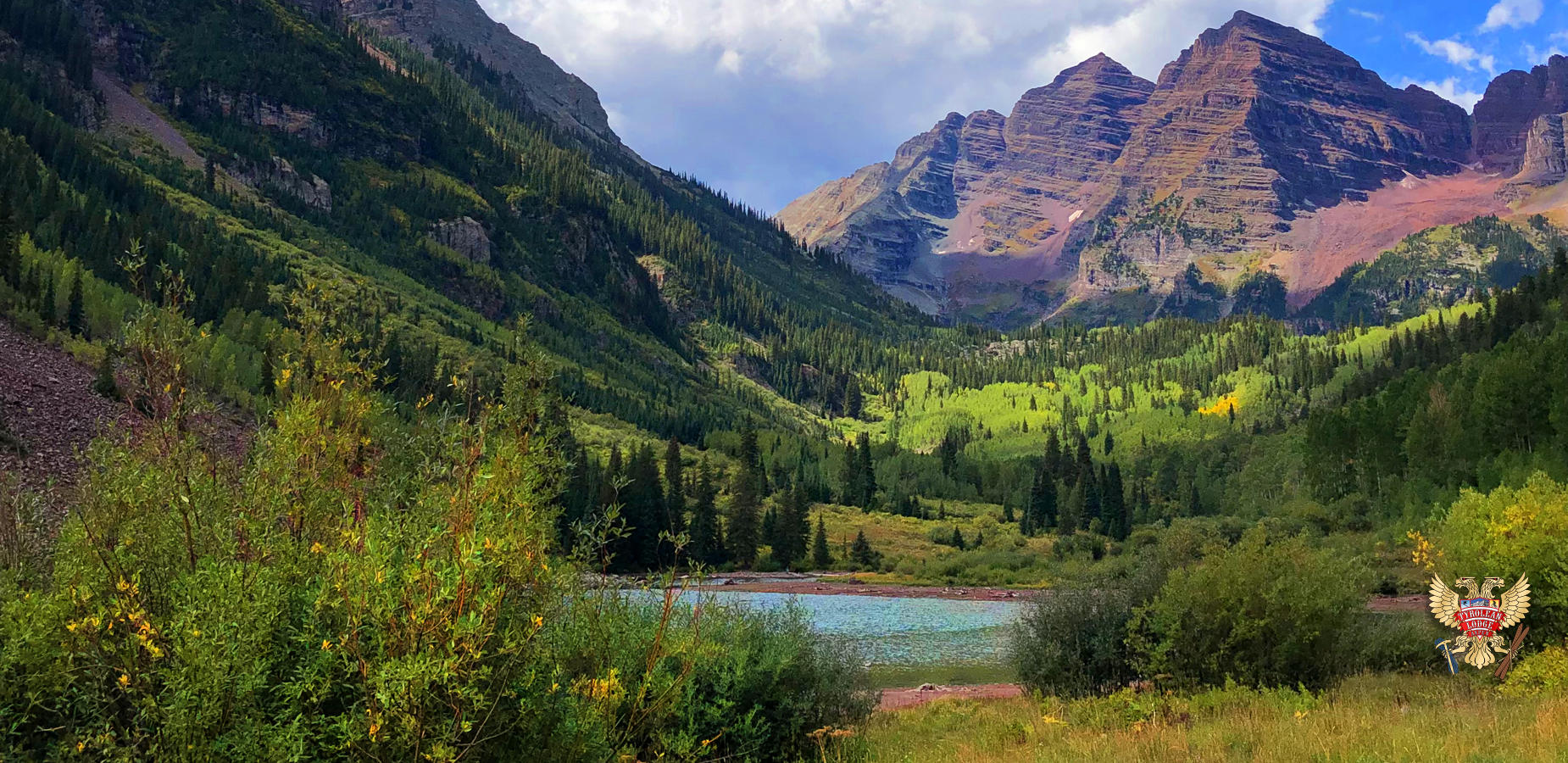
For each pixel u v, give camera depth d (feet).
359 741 25.98
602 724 31.48
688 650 38.52
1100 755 50.67
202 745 25.11
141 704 26.05
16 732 26.32
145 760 25.96
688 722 46.26
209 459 32.89
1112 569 89.92
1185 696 72.74
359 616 25.96
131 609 26.86
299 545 30.86
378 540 27.37
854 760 59.11
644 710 35.99
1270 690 68.28
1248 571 74.49
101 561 28.27
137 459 30.55
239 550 30.12
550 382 33.60
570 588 33.27
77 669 26.37
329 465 33.30
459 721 26.45
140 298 32.86
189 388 33.12
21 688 26.86
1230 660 74.02
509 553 27.96
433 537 26.91
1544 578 73.20
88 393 199.31
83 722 27.27
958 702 97.66
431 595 26.27
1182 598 76.33
